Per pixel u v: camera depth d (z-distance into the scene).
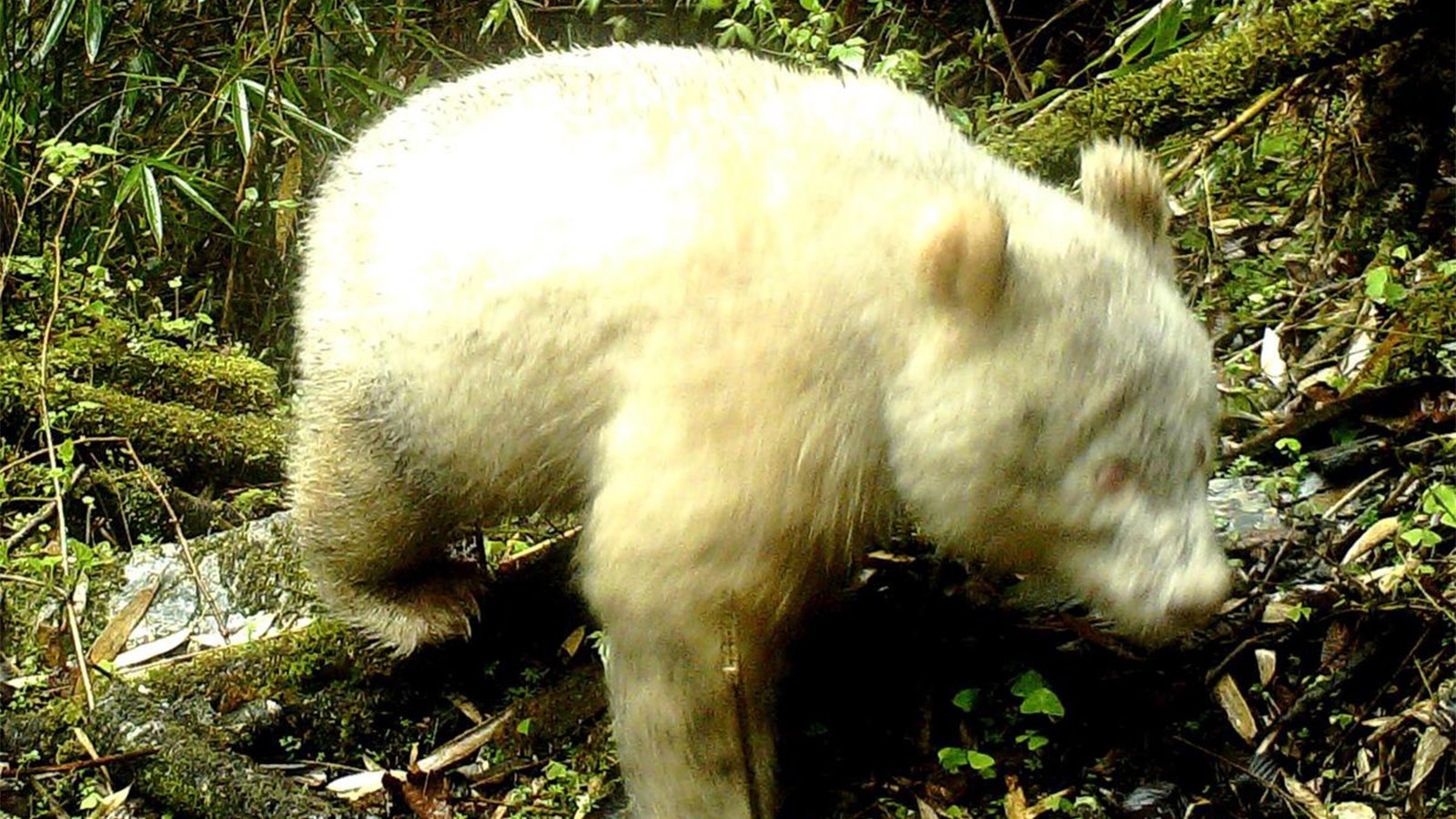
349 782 3.66
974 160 3.24
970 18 7.03
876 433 3.03
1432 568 3.51
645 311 3.00
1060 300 2.93
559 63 3.58
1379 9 4.45
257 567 4.22
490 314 3.16
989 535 3.08
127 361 5.39
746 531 2.95
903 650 3.67
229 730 3.72
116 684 3.75
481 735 3.71
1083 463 2.96
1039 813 3.29
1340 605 3.49
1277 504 3.87
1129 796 3.30
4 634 4.10
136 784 3.55
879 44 6.79
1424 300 4.30
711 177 3.04
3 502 4.59
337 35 6.48
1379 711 3.35
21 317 5.52
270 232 6.46
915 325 2.94
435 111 3.54
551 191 3.14
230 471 5.24
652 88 3.29
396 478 3.55
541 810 3.51
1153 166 3.28
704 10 6.13
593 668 3.79
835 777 3.45
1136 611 3.02
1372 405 4.02
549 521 4.21
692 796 3.15
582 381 3.10
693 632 3.01
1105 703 3.49
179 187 5.73
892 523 3.30
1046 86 6.69
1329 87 4.91
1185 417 3.03
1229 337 4.69
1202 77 4.57
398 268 3.32
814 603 3.28
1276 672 3.46
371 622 3.83
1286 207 5.25
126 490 4.85
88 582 4.24
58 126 6.30
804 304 2.93
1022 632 3.66
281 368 6.20
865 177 3.04
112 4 6.24
